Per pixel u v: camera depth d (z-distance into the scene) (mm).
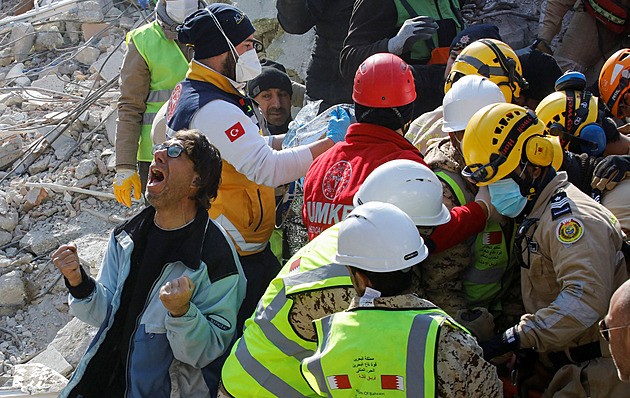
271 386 2605
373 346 2160
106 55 8352
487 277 2977
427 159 3203
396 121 2979
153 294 2957
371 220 2246
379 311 2221
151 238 2984
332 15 4902
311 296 2492
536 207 2773
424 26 4152
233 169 3373
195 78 3387
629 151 3514
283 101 4875
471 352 2150
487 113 2758
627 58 3900
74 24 8977
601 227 2625
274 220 3602
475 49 3416
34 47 8883
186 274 2941
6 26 9086
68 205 6234
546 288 2775
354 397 2205
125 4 9188
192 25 3320
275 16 6777
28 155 6758
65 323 5527
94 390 2980
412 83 3004
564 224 2641
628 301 2090
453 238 2732
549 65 3895
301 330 2549
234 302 2996
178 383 2922
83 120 6922
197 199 2951
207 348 2873
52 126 7051
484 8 5898
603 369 2707
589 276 2574
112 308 2947
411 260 2219
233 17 3320
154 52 4805
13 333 5430
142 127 4992
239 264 3098
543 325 2617
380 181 2639
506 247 2961
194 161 2885
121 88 4902
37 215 6215
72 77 8305
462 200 2996
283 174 3266
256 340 2650
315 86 5117
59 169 6652
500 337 2707
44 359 4746
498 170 2721
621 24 4949
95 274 5281
